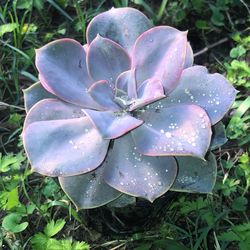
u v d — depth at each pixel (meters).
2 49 0.90
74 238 0.73
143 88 0.62
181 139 0.58
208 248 0.72
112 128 0.58
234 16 0.94
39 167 0.59
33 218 0.75
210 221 0.71
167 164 0.60
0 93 0.87
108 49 0.64
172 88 0.61
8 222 0.71
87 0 0.96
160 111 0.61
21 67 0.89
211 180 0.62
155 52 0.63
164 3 0.90
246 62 0.89
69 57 0.64
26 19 0.95
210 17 0.93
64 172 0.59
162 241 0.70
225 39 0.91
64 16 0.95
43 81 0.62
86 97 0.63
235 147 0.80
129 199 0.64
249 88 0.85
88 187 0.62
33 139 0.60
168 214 0.74
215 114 0.61
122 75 0.63
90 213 0.70
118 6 0.91
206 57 0.90
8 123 0.84
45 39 0.92
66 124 0.61
